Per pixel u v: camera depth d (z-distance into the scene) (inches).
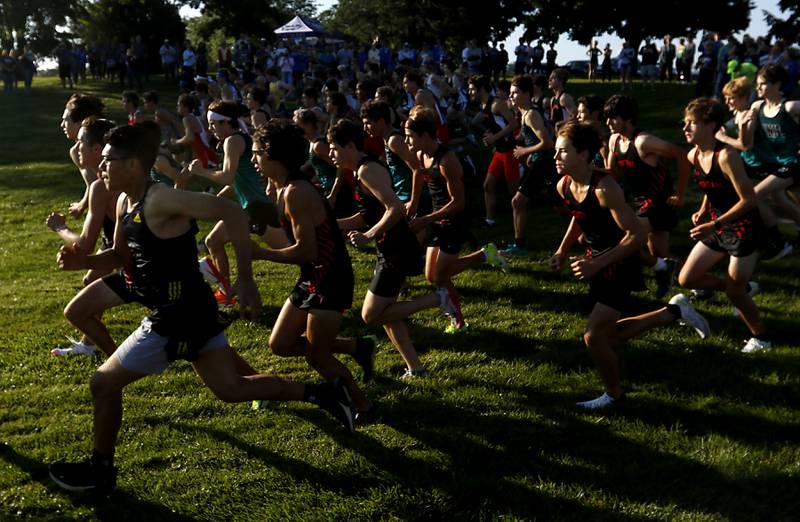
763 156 298.7
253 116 443.8
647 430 181.5
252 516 150.4
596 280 185.8
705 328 192.7
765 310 258.1
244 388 155.5
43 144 775.7
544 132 318.0
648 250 275.3
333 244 172.9
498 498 154.6
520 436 180.4
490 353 233.1
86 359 229.9
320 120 430.3
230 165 268.4
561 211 327.0
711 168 215.3
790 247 302.4
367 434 181.9
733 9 1784.0
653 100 887.7
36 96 1160.8
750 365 215.8
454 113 646.5
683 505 151.7
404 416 191.6
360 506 152.6
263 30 2113.7
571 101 393.1
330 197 307.9
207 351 150.9
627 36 1815.9
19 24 2078.0
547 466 166.7
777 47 765.9
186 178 273.6
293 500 155.0
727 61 807.7
